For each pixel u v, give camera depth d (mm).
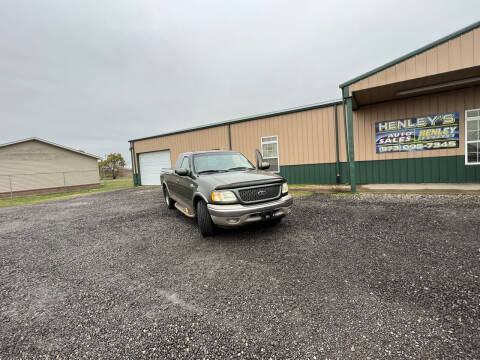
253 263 3246
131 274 3180
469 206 5375
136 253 3939
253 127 12445
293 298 2377
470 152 8508
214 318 2141
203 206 4305
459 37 6227
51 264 3711
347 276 2742
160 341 1887
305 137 11078
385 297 2295
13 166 18984
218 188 4020
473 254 3094
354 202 6652
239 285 2697
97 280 3072
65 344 1924
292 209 6234
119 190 16062
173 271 3176
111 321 2197
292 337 1837
